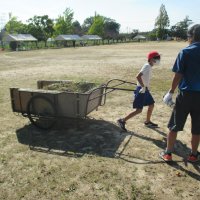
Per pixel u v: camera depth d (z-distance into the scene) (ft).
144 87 22.90
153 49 163.12
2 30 299.99
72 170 17.83
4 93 39.19
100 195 15.25
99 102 26.55
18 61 94.07
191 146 19.54
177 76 16.84
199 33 16.48
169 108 31.09
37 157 19.70
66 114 23.50
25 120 27.37
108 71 61.67
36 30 297.94
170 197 15.05
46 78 52.34
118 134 23.68
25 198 15.11
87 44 275.18
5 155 20.06
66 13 305.53
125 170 17.76
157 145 21.48
